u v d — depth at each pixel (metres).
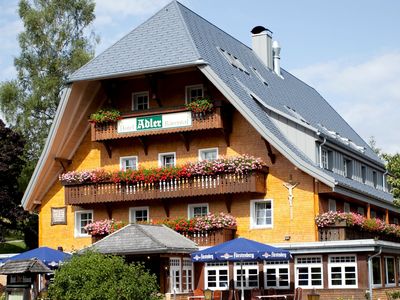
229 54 40.19
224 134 36.19
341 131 50.41
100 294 22.38
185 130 35.91
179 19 37.47
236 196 35.94
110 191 37.50
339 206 37.75
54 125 38.12
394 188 41.06
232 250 29.38
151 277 23.80
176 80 37.44
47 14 54.31
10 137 50.81
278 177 35.31
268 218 35.41
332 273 32.34
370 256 31.80
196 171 35.44
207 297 30.47
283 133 36.72
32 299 29.03
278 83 45.31
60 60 53.78
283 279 33.34
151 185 36.59
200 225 34.84
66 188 38.56
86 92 37.84
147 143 38.16
